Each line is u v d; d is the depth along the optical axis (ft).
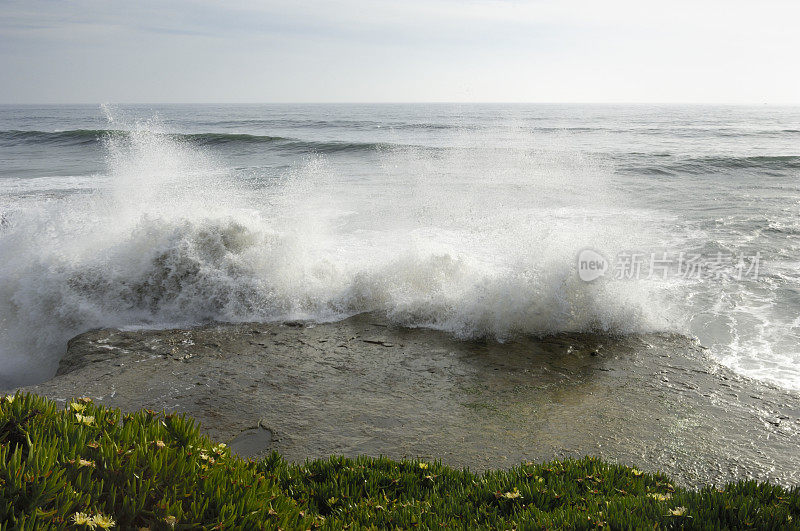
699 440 13.30
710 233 35.45
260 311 22.91
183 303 22.93
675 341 19.95
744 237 34.30
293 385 16.35
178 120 230.68
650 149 97.71
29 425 6.35
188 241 24.38
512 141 116.57
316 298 23.59
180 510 5.81
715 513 8.11
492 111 397.39
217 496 6.29
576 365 17.95
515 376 17.10
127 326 21.52
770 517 8.04
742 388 16.22
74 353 18.84
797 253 30.53
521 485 10.03
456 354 18.88
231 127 173.68
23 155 88.17
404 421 14.19
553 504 9.49
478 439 13.29
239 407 14.93
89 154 88.38
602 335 20.65
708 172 64.39
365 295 23.90
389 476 10.59
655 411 14.80
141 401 15.20
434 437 13.38
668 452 12.75
